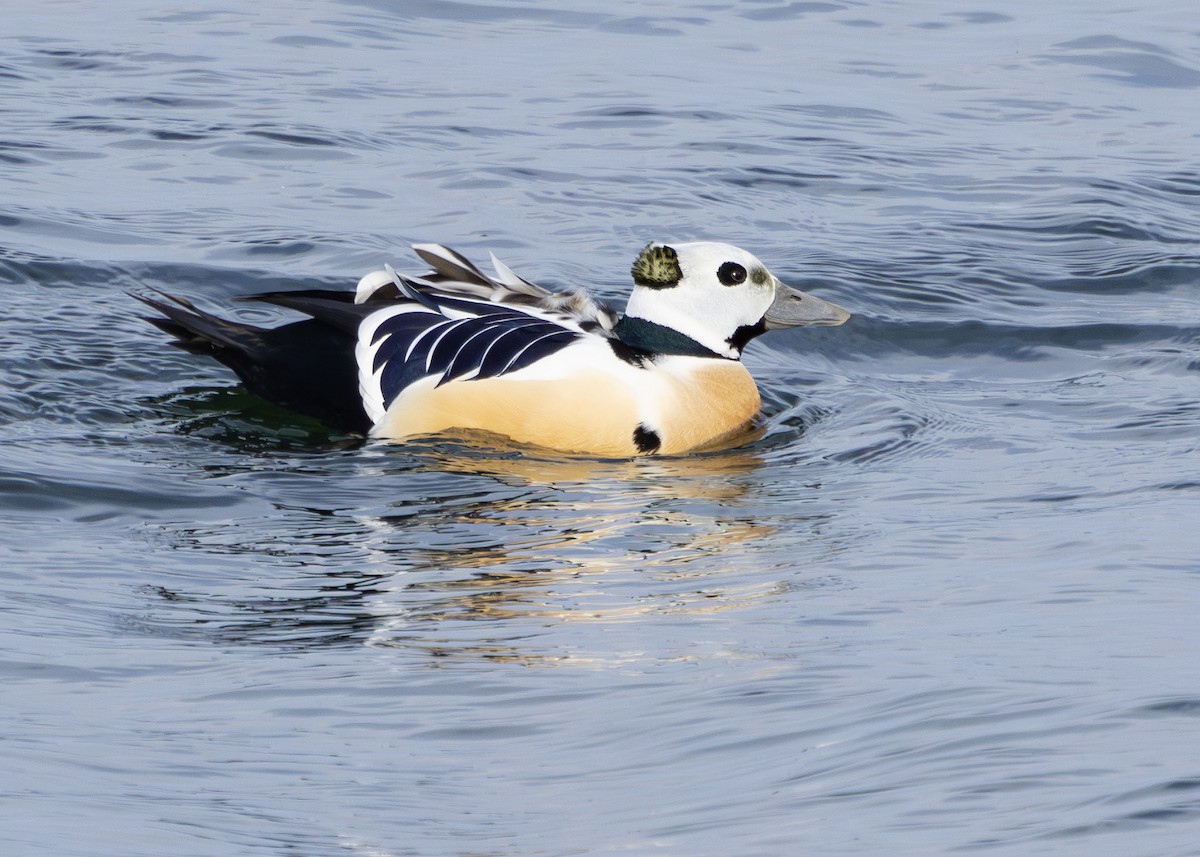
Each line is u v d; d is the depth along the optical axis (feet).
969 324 72.59
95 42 107.55
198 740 34.12
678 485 54.70
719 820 29.40
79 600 43.04
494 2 121.70
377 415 58.34
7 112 92.94
